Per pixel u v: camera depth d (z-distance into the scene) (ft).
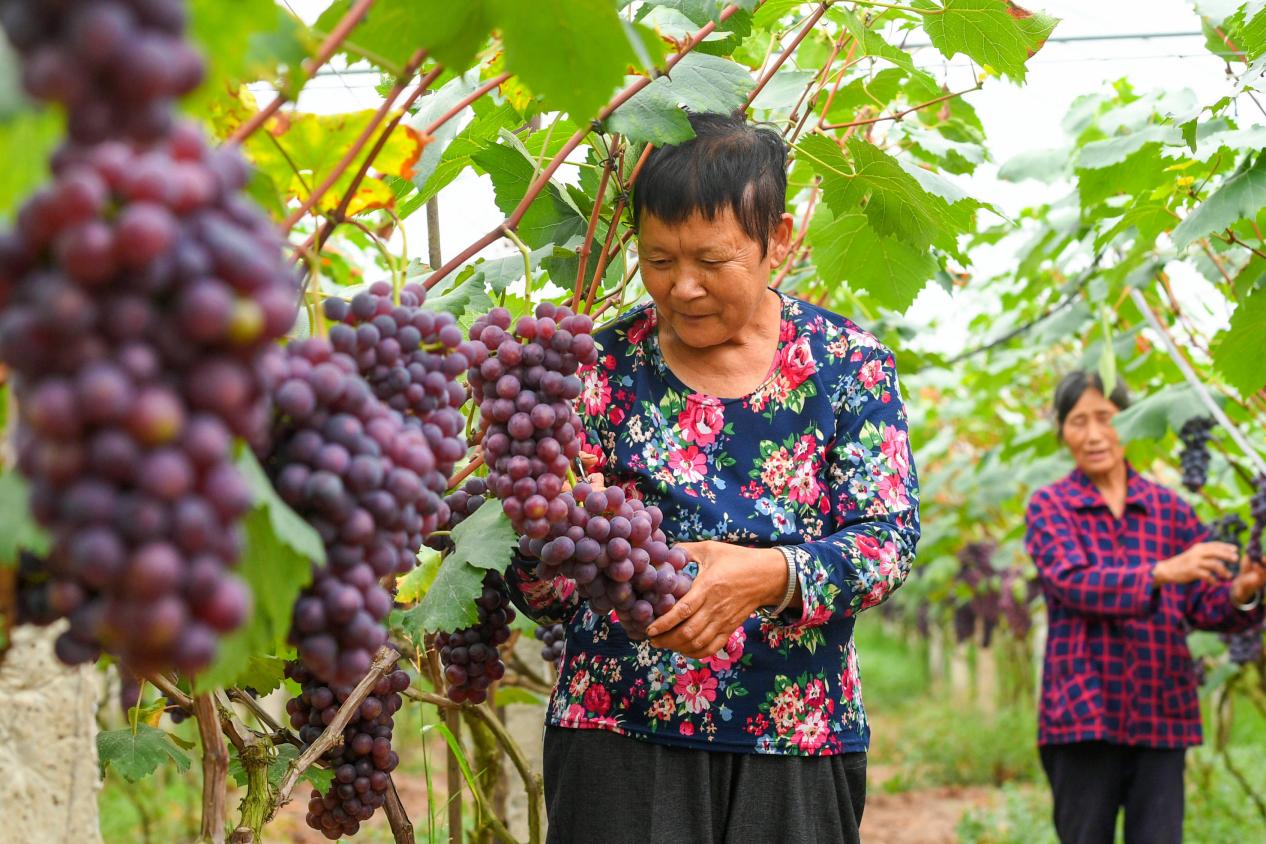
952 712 40.75
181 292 2.68
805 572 6.33
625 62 4.44
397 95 4.87
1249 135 9.79
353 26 4.33
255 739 5.96
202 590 2.78
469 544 6.39
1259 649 16.42
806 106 10.87
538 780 9.12
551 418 5.66
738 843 6.76
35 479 2.78
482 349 5.72
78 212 2.53
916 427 27.84
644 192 6.55
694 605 5.89
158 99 2.70
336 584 3.93
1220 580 13.85
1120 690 13.52
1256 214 10.18
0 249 2.65
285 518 3.49
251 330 2.73
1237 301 11.62
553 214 8.03
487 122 7.88
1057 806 14.12
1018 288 22.04
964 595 31.04
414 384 4.69
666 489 6.95
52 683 7.02
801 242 11.18
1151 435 14.37
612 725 6.89
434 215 9.18
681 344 7.21
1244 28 9.37
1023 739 34.01
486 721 8.99
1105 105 15.35
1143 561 14.26
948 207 9.43
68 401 2.63
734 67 6.81
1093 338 16.98
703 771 6.81
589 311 7.52
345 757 6.50
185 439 2.74
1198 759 24.40
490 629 7.24
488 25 4.56
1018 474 22.18
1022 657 37.52
